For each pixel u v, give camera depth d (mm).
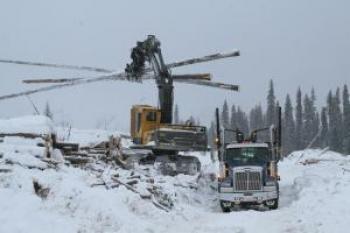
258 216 18266
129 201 17391
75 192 15773
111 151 25781
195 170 27562
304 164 38781
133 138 30078
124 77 28125
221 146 22062
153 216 17359
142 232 15164
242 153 21734
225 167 21500
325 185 21188
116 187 18391
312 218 16062
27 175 15875
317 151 52031
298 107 121812
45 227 13484
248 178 20938
